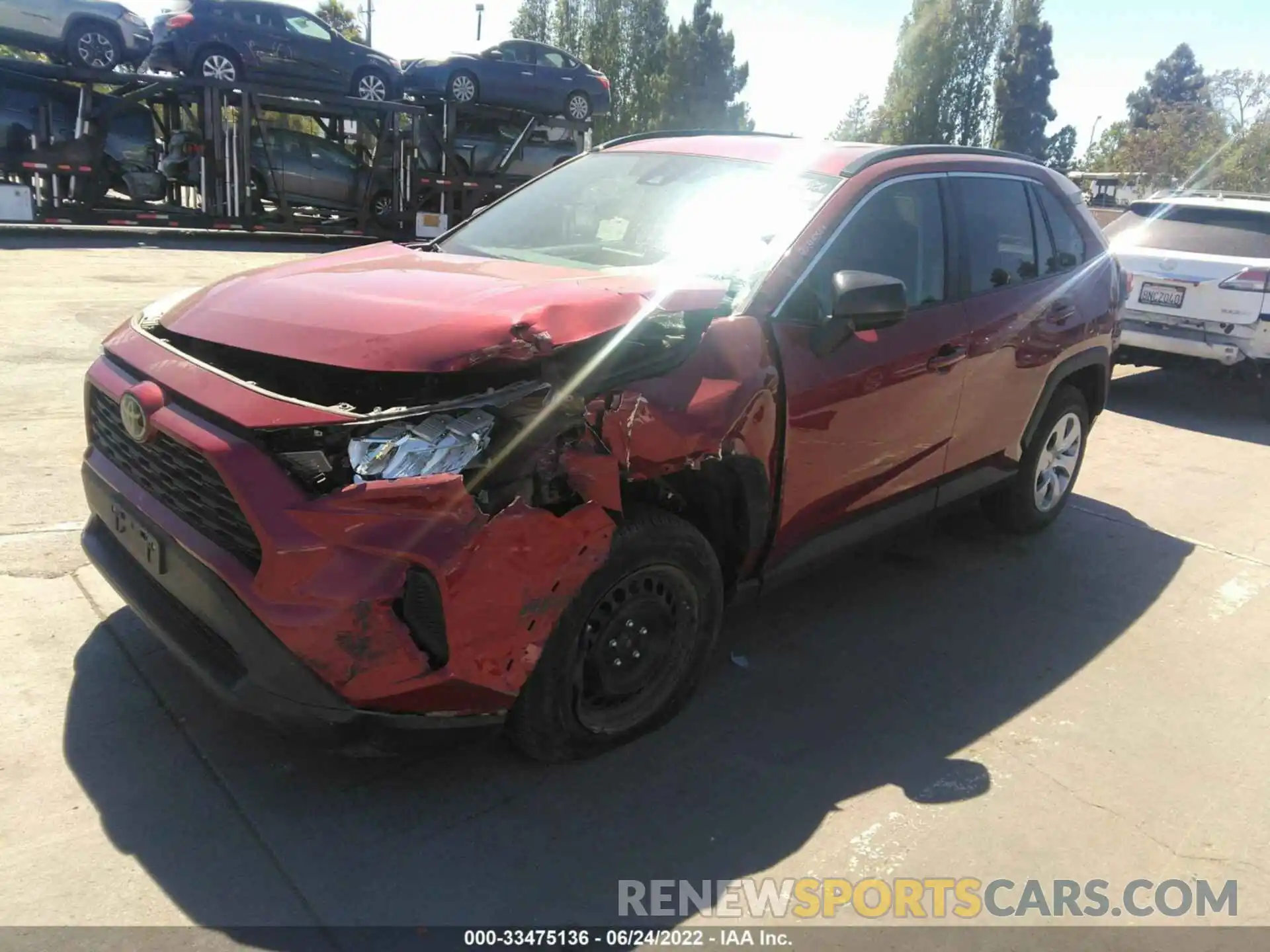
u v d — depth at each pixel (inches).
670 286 117.2
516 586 98.1
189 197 668.7
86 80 579.5
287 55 641.6
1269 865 109.1
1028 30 2085.4
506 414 98.8
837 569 183.2
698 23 2172.7
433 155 721.0
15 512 173.3
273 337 105.2
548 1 2245.3
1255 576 191.8
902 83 2036.2
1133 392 360.8
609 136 2210.9
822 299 132.0
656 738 124.6
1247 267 299.4
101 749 113.1
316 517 90.7
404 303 107.9
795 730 129.1
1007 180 176.4
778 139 164.1
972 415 163.8
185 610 106.2
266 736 117.9
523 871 100.4
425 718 98.3
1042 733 132.7
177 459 100.9
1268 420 322.0
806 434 128.9
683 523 114.8
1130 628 166.7
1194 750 131.1
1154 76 3442.4
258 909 92.5
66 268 471.2
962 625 163.6
